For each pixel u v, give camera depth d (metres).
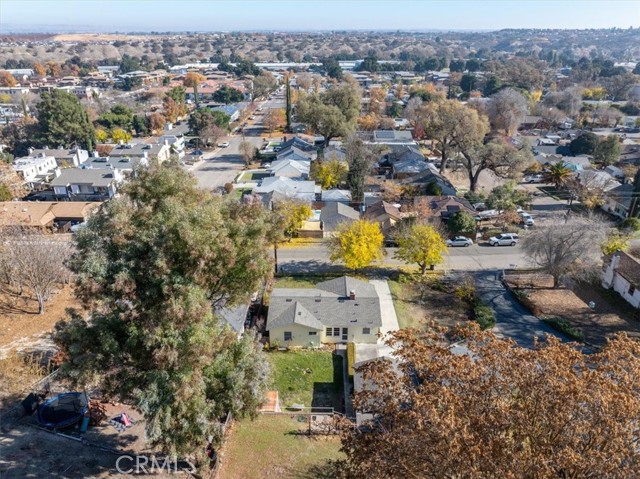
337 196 63.75
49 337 27.97
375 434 15.16
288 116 110.75
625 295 40.22
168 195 21.86
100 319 18.97
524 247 42.62
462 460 11.70
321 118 85.19
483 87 163.00
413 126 106.94
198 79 170.50
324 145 92.44
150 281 19.05
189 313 17.89
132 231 19.72
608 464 10.88
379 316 34.53
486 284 43.19
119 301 19.25
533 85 157.75
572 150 83.75
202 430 17.41
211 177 76.38
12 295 32.16
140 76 186.00
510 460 11.41
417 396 13.27
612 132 102.56
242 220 22.56
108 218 20.42
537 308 38.72
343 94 95.56
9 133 92.94
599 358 14.27
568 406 11.95
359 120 104.94
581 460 10.88
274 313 34.62
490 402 13.05
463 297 40.53
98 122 107.31
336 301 35.56
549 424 12.04
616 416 11.65
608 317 37.88
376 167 76.50
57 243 34.47
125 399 20.02
